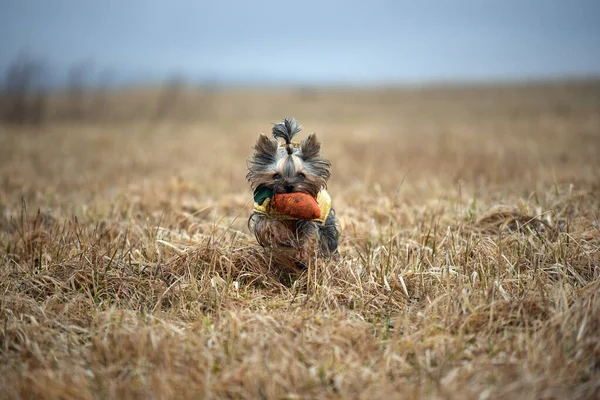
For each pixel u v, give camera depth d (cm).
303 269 558
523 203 692
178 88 5475
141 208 822
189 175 1255
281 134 528
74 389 339
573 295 457
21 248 611
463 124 2891
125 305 488
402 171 1277
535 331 405
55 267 543
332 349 399
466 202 812
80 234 611
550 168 1170
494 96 5506
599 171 1054
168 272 542
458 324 432
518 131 2244
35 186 1070
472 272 523
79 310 464
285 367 364
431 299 488
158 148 1928
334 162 1477
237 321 429
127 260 576
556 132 2112
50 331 427
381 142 1992
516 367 363
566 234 569
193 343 405
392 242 596
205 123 3553
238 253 565
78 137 2314
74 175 1278
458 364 377
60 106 4806
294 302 495
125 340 398
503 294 467
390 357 379
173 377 355
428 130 2516
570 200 720
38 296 504
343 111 4581
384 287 506
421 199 893
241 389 349
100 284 518
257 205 534
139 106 5050
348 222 701
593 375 357
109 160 1575
